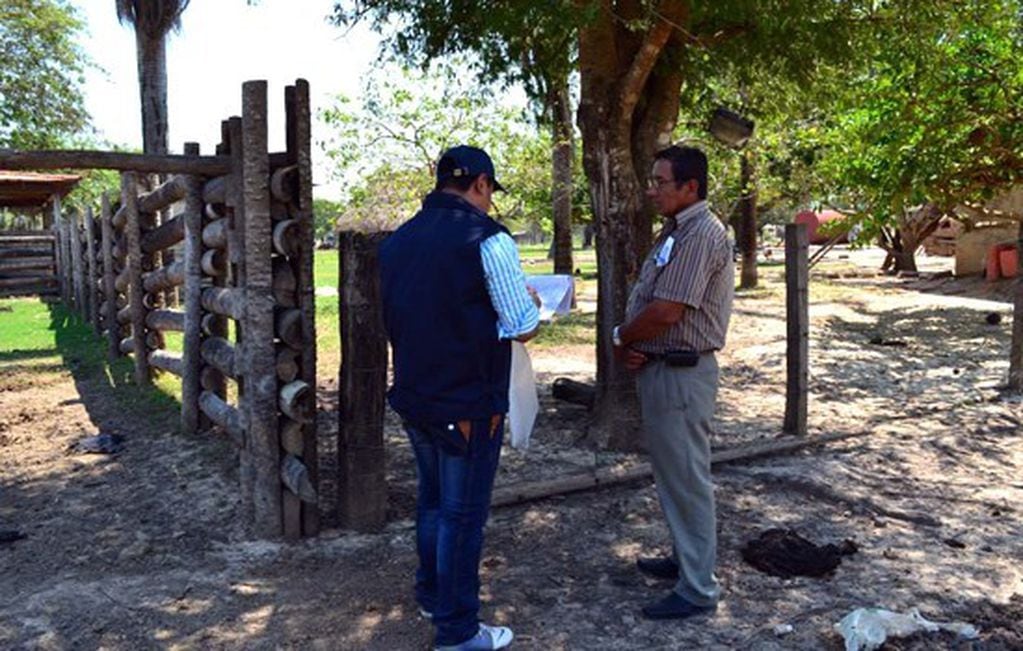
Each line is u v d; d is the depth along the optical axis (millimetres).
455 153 3275
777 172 17375
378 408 4602
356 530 4621
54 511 5020
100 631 3543
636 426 6082
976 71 8758
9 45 27766
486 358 3148
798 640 3439
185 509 4992
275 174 4344
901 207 10289
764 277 22375
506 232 3166
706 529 3615
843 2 6184
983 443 6246
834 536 4523
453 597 3264
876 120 9852
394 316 3234
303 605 3789
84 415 7438
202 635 3523
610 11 5496
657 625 3576
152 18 14453
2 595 3881
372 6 6695
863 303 15234
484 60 6969
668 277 3379
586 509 4961
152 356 8273
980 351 10047
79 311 14766
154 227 8602
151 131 14922
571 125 10555
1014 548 4344
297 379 4500
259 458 4488
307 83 4336
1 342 12023
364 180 15867
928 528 4641
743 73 7180
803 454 6016
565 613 3697
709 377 3518
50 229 21219
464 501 3223
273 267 4445
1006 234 18297
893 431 6590
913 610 3643
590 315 13883
